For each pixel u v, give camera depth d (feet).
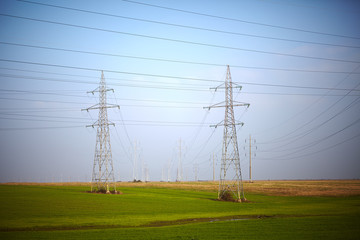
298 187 417.28
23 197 205.77
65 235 95.96
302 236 93.66
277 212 156.56
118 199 214.28
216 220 132.98
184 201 215.31
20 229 105.81
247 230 104.32
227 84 222.48
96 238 91.76
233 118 221.05
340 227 107.45
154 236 94.94
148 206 179.83
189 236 94.89
